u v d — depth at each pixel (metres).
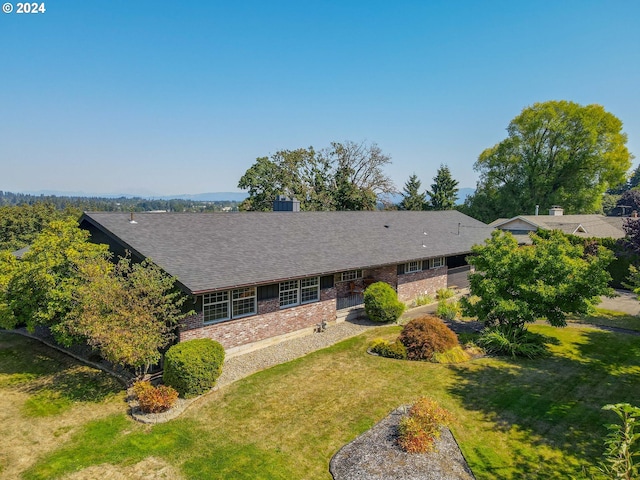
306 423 10.52
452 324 19.19
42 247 13.98
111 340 11.05
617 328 18.73
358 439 9.74
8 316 14.76
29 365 14.85
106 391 12.62
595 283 14.45
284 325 16.78
